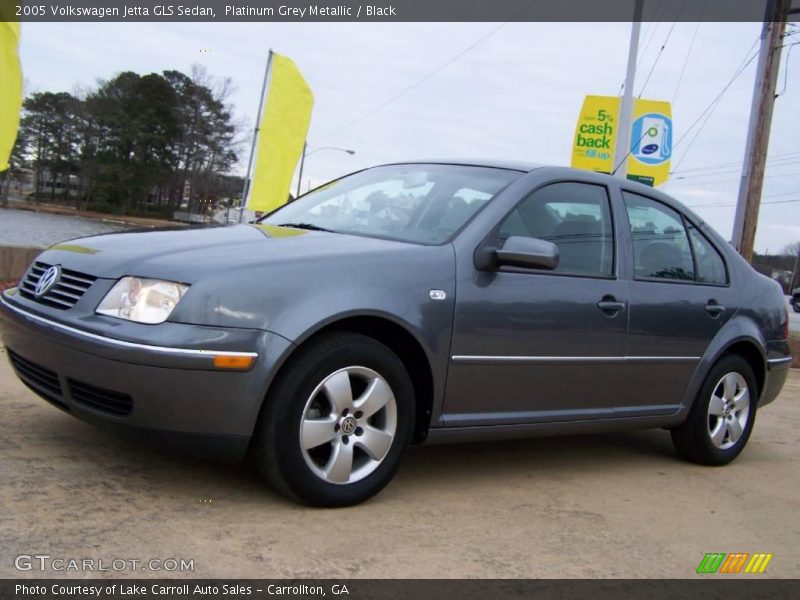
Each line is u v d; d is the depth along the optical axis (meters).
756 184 14.45
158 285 3.00
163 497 3.19
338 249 3.39
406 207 4.03
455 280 3.55
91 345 2.96
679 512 3.94
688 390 4.75
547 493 3.98
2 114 9.25
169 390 2.90
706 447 4.89
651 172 19.70
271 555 2.79
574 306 3.98
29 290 3.50
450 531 3.25
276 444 3.08
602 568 3.08
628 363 4.30
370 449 3.35
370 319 3.30
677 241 4.79
